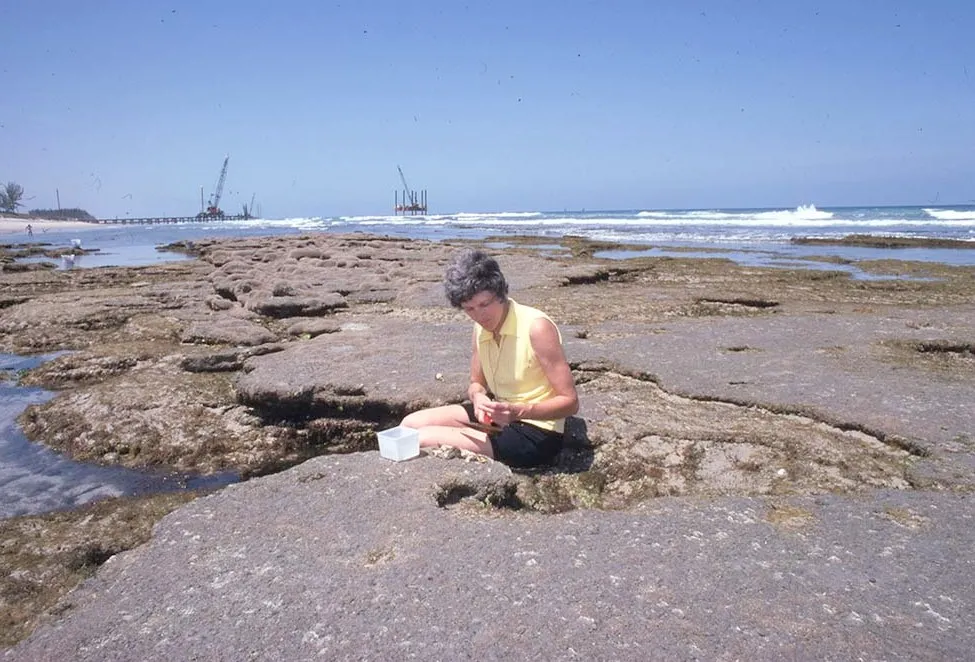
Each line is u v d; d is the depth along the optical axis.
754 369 6.39
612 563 3.16
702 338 7.81
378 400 5.82
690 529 3.50
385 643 2.63
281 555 3.25
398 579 3.03
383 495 3.78
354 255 19.00
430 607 2.83
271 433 5.86
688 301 10.82
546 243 27.75
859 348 7.31
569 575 3.05
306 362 6.86
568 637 2.64
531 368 4.29
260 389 6.02
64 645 2.70
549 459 4.52
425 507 3.65
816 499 3.88
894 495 3.95
